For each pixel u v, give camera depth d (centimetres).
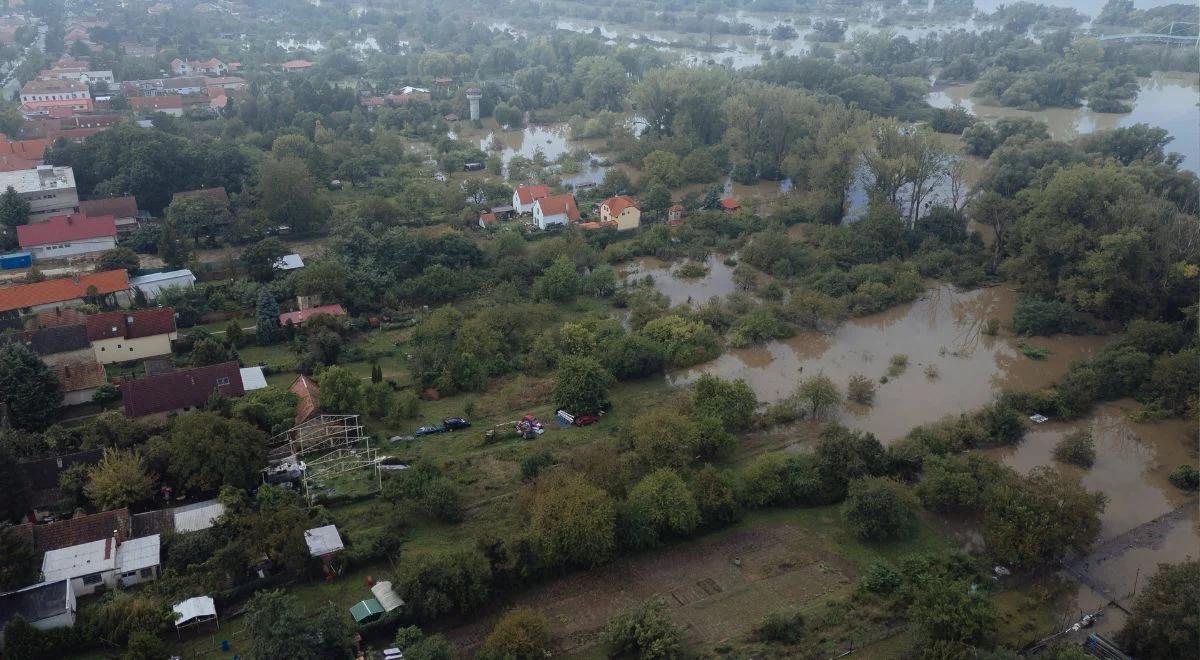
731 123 19262
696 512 7075
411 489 7431
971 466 7725
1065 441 8575
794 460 7931
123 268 11981
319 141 18788
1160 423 9225
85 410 8931
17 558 6066
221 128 19212
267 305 10638
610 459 7544
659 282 13062
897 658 5922
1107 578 6844
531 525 6725
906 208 16150
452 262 12638
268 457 7869
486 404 9431
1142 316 11231
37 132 17688
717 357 10669
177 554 6538
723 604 6456
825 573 6838
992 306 12412
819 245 14112
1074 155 16088
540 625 5841
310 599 6350
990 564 6881
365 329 11156
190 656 5791
